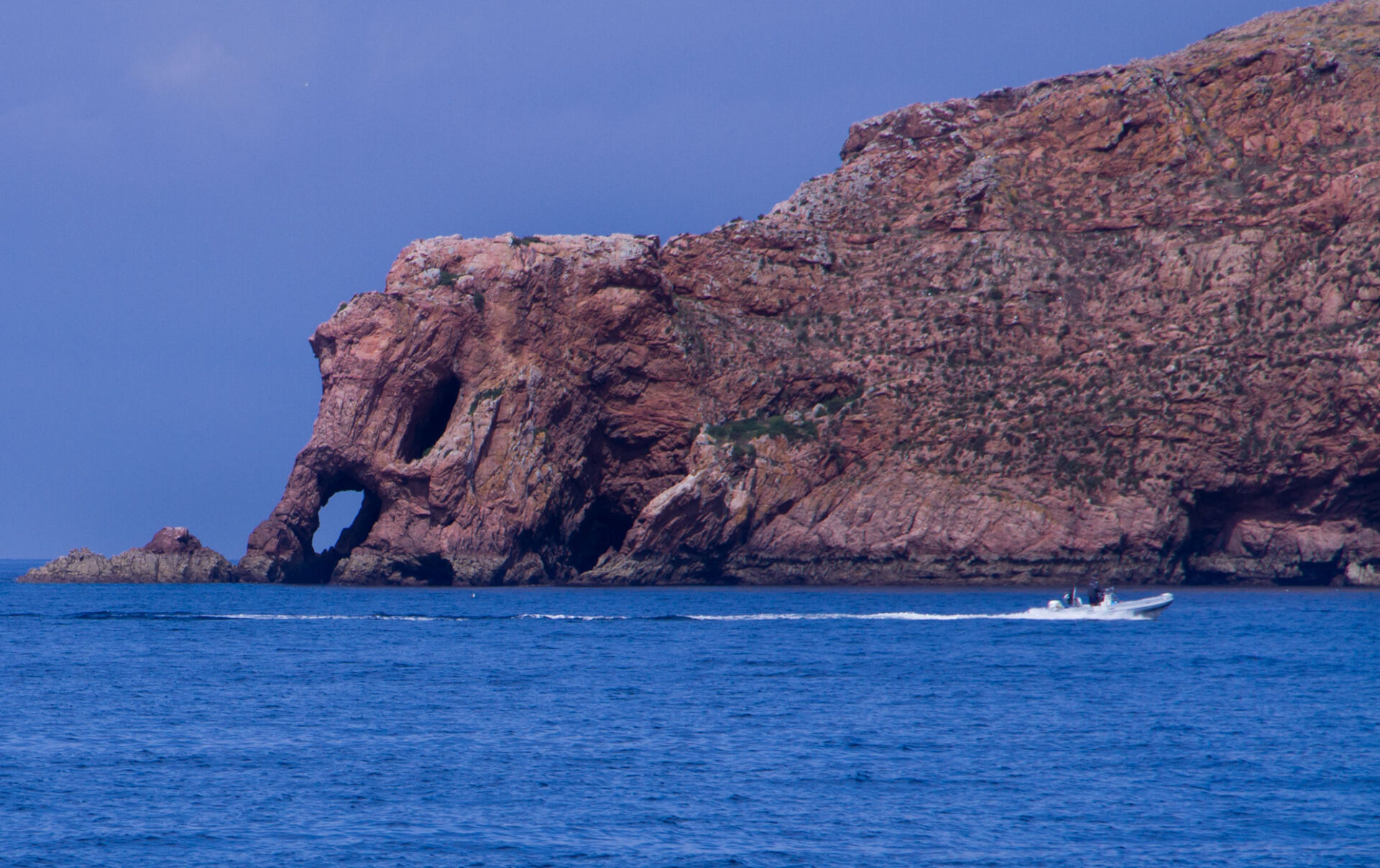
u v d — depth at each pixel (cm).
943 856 12444
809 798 14525
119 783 15125
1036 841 12888
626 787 14988
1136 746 17362
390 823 13450
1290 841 12900
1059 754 16800
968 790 14888
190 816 13725
